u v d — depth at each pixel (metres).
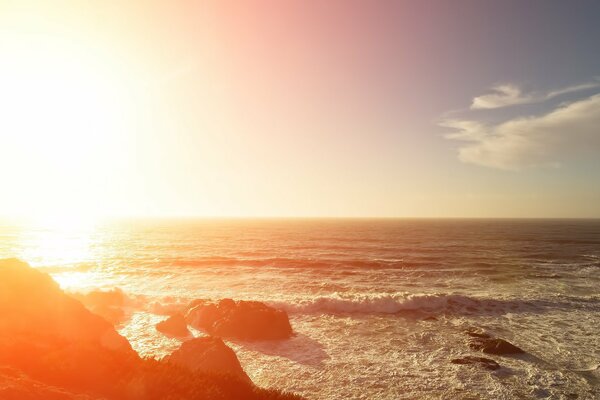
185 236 126.31
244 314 27.84
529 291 42.06
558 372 21.23
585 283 47.16
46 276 18.56
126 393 9.54
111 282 45.38
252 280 47.03
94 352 11.14
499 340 24.73
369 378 20.27
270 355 23.52
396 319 31.53
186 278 48.16
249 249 83.44
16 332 12.07
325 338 26.89
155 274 50.91
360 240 111.06
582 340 26.42
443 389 19.09
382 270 56.06
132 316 31.36
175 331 27.56
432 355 23.64
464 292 41.12
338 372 21.02
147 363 11.55
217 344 17.69
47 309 16.66
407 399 18.06
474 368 21.62
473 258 70.31
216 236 126.69
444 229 184.00
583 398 18.39
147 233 142.00
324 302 34.47
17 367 9.52
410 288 43.34
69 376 9.69
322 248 86.75
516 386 19.52
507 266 60.50
